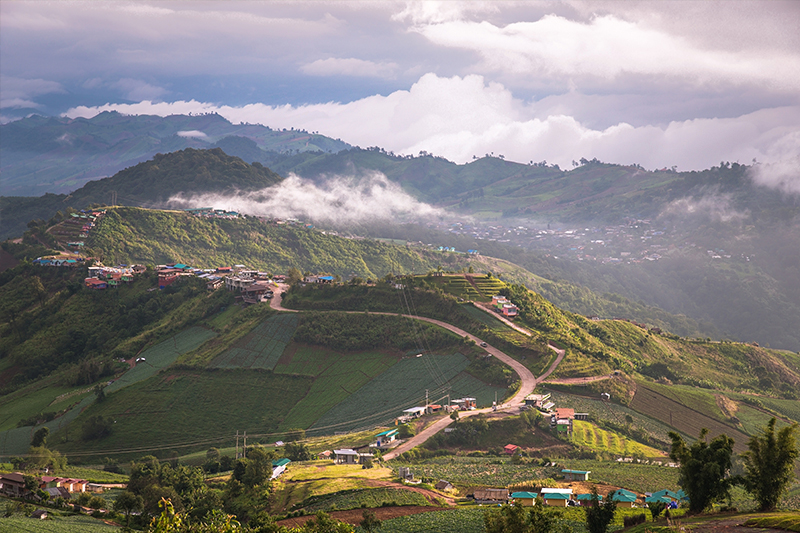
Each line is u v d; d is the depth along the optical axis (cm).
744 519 7456
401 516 10175
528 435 15762
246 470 12488
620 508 10244
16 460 15288
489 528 7281
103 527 10194
